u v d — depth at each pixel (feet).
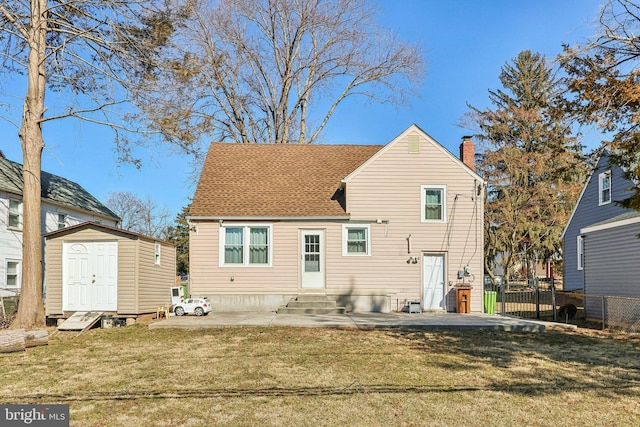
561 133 34.42
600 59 31.86
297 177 64.49
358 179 58.39
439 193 58.90
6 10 45.42
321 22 94.58
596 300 49.57
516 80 129.08
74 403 20.88
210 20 86.63
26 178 46.06
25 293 45.14
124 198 179.63
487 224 104.17
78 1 46.98
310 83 100.94
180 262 137.28
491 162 101.71
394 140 58.85
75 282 48.85
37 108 46.91
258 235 57.98
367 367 27.71
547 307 63.21
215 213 57.00
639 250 45.39
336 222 57.93
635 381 24.71
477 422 18.58
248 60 96.84
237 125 98.32
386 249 57.93
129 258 48.37
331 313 53.62
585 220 75.15
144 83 49.73
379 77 99.66
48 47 48.06
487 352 32.50
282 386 23.52
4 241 66.39
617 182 66.85
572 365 28.53
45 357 31.40
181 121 56.80
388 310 57.11
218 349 33.40
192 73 52.34
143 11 49.14
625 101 30.27
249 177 63.98
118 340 38.09
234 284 57.00
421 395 22.02
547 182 96.12
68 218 82.94
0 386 23.75
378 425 18.22
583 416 19.30
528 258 118.42
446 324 43.93
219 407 20.27
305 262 57.77
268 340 37.01
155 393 22.34
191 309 52.16
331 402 20.95
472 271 57.77
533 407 20.40
